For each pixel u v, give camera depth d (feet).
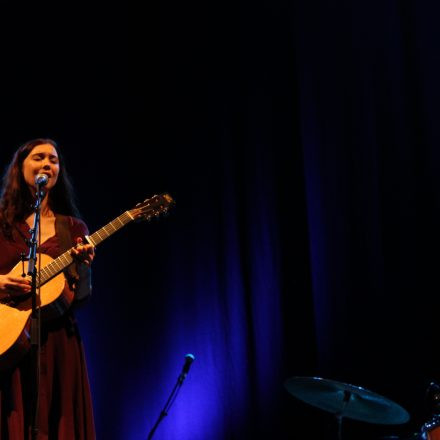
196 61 23.40
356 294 20.66
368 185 20.92
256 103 22.62
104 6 23.81
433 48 21.03
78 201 22.50
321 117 21.66
